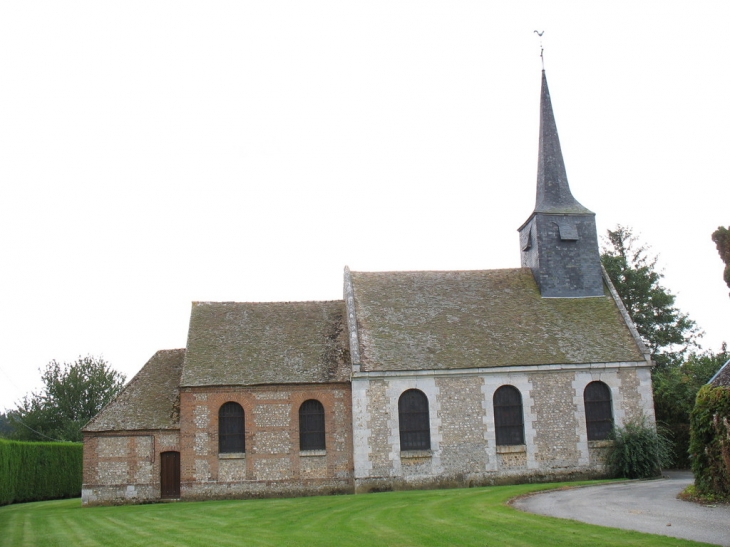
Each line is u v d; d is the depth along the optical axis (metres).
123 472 25.27
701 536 12.30
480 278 30.75
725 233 19.30
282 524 16.75
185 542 14.61
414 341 26.83
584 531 13.18
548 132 31.55
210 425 25.34
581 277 29.81
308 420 25.91
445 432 25.41
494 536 13.29
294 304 30.02
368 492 24.72
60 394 55.53
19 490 31.22
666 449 25.62
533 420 25.78
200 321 28.45
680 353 39.53
